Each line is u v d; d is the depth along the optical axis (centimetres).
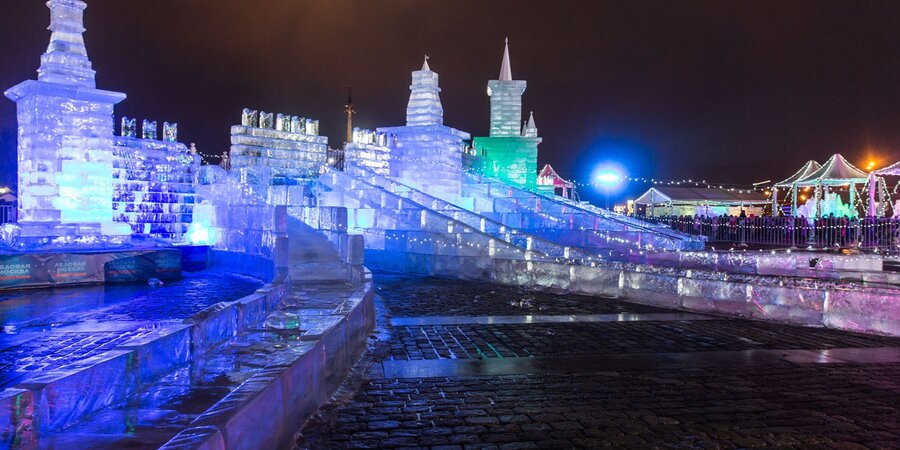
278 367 505
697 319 1187
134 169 2300
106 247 1897
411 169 3028
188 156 2441
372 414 605
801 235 3394
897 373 779
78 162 2005
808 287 1131
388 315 1220
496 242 1839
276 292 1022
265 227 1897
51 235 1878
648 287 1392
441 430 562
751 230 3659
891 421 595
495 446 525
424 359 844
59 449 388
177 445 319
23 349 916
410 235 2086
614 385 718
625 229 2814
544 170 4891
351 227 2333
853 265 1780
